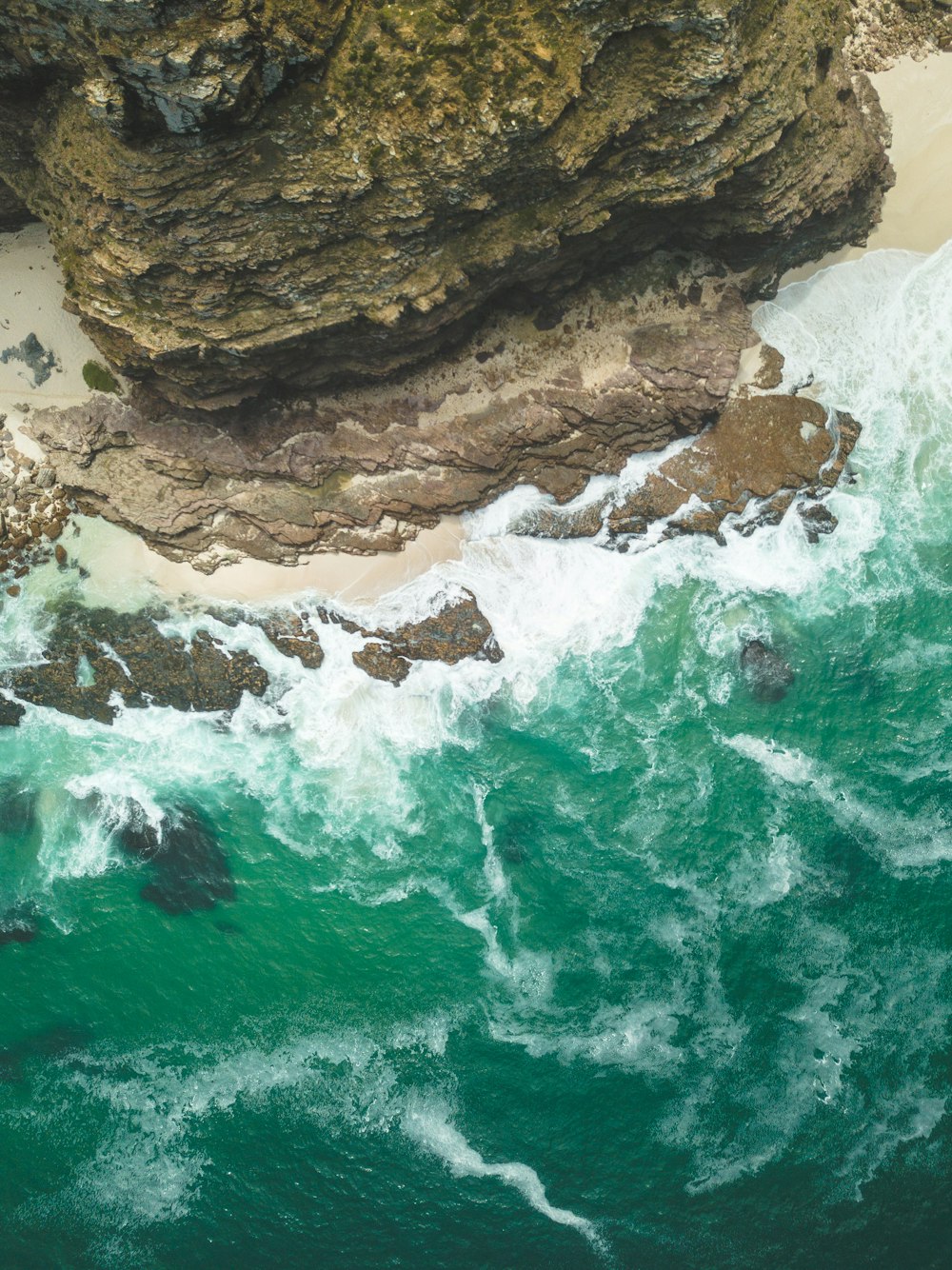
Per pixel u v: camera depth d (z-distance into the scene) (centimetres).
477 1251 3375
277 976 3650
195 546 3756
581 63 2903
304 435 3659
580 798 3753
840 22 3416
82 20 2692
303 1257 3381
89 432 3653
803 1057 3544
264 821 3762
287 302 3197
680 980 3609
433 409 3653
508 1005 3606
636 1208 3412
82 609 3756
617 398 3662
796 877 3681
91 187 2995
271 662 3769
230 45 2703
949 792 3741
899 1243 3353
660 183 3206
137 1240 3425
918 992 3591
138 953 3681
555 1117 3506
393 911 3694
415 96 2875
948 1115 3484
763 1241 3366
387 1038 3591
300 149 2942
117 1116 3556
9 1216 3453
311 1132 3519
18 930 3697
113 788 3766
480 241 3186
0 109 3033
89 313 3256
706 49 2925
